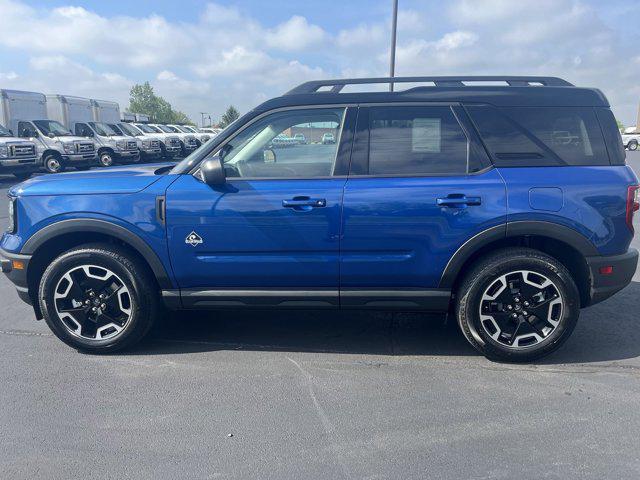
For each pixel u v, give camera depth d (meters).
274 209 3.56
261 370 3.66
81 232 3.76
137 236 3.66
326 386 3.43
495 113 3.61
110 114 25.36
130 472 2.59
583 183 3.49
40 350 4.00
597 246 3.53
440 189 3.51
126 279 3.75
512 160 3.58
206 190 3.62
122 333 3.84
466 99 3.63
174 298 3.77
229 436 2.88
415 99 3.65
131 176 3.82
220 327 4.46
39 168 18.55
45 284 3.78
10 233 3.88
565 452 2.72
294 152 3.69
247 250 3.63
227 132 3.73
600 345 4.02
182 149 26.38
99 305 3.83
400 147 3.64
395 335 4.28
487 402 3.21
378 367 3.70
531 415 3.06
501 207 3.49
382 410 3.13
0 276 6.05
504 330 3.70
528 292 3.61
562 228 3.49
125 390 3.38
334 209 3.53
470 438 2.84
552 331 3.63
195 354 3.93
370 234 3.55
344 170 3.64
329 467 2.62
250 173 3.71
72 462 2.66
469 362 3.77
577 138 3.59
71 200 3.70
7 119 18.88
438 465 2.62
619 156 3.59
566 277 3.54
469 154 3.60
